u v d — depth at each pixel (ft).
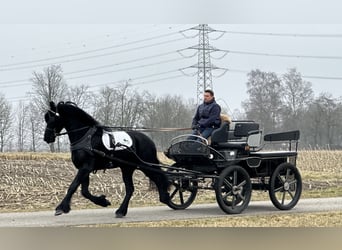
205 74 152.15
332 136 195.72
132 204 46.57
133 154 37.40
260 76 188.34
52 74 161.99
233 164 39.11
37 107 163.22
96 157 36.27
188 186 40.65
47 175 73.05
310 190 60.64
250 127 40.29
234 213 38.78
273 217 36.86
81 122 36.22
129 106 155.43
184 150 39.37
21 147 176.14
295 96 192.34
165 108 153.69
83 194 35.81
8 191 55.42
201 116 40.40
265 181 42.63
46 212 40.06
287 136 42.93
